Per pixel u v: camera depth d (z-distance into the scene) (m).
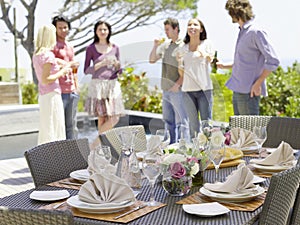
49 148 2.83
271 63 4.64
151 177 2.20
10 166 5.93
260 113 6.50
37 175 2.71
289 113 6.25
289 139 3.73
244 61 4.78
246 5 4.75
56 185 2.56
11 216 1.71
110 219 2.04
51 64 5.03
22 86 10.02
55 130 5.24
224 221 2.01
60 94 5.27
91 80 3.11
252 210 2.13
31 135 8.48
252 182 2.34
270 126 3.80
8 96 9.02
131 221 2.02
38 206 2.23
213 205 2.15
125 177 2.40
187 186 2.35
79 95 3.12
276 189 2.10
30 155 2.70
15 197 2.36
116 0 10.53
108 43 5.14
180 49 3.56
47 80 5.02
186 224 1.97
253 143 3.28
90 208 2.10
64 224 1.65
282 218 2.22
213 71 6.84
